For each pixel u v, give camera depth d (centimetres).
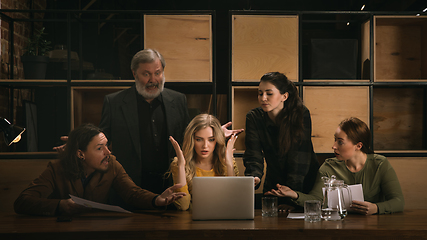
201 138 176
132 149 215
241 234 125
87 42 356
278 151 184
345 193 160
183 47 278
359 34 310
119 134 216
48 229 127
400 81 282
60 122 291
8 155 270
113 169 185
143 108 221
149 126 220
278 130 184
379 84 282
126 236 124
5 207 267
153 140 219
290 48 281
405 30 315
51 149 289
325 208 145
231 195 143
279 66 281
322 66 285
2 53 288
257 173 179
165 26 277
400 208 163
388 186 175
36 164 270
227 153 182
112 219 145
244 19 280
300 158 176
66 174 177
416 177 276
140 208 169
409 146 318
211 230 125
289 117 178
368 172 182
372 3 404
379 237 125
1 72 286
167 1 508
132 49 550
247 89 294
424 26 311
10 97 300
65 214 154
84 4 383
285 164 184
